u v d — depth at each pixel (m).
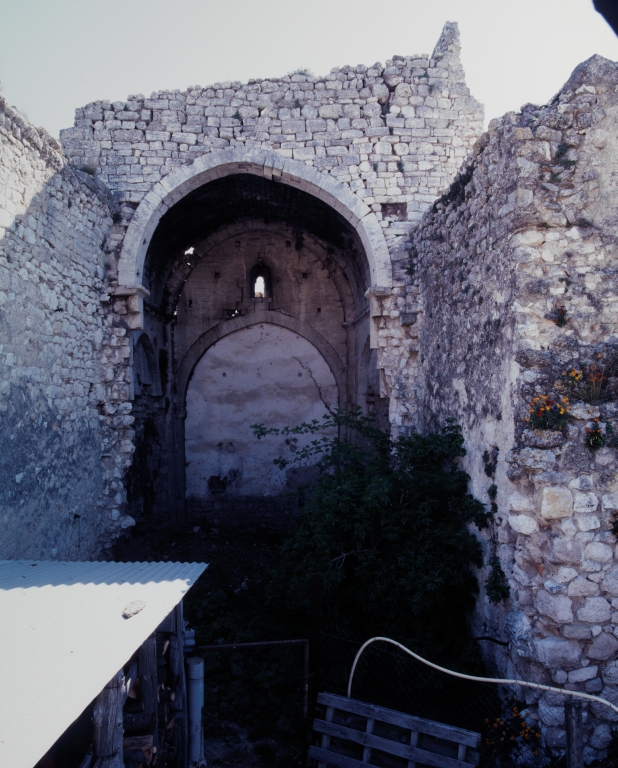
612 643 5.28
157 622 3.93
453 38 11.06
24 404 7.02
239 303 15.85
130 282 10.20
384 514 7.41
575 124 5.74
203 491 15.73
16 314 6.85
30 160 7.26
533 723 5.39
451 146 10.87
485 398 6.65
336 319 15.89
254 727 6.68
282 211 14.12
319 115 10.86
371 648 6.74
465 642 6.63
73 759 3.86
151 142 10.61
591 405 5.34
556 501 5.29
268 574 11.34
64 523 8.16
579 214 5.68
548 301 5.65
